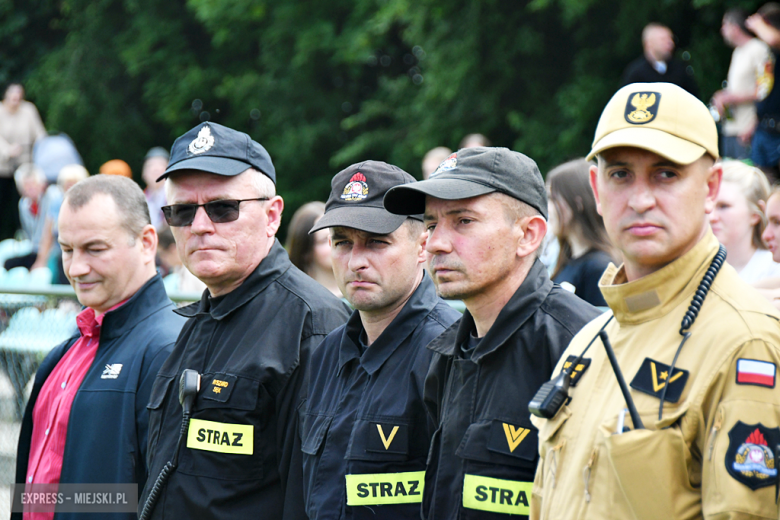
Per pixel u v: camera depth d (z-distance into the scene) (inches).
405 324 214.5
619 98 155.6
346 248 220.4
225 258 243.1
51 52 1346.0
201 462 228.8
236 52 1210.6
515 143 870.4
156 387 247.1
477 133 913.5
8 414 364.8
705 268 149.2
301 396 227.6
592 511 144.3
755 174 277.9
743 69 558.9
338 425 211.6
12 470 359.3
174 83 1211.2
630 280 157.6
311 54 1112.8
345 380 219.3
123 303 270.5
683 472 137.2
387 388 208.5
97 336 273.9
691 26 786.8
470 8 903.7
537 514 163.8
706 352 140.6
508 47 883.4
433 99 943.0
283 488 226.8
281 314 238.4
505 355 184.5
